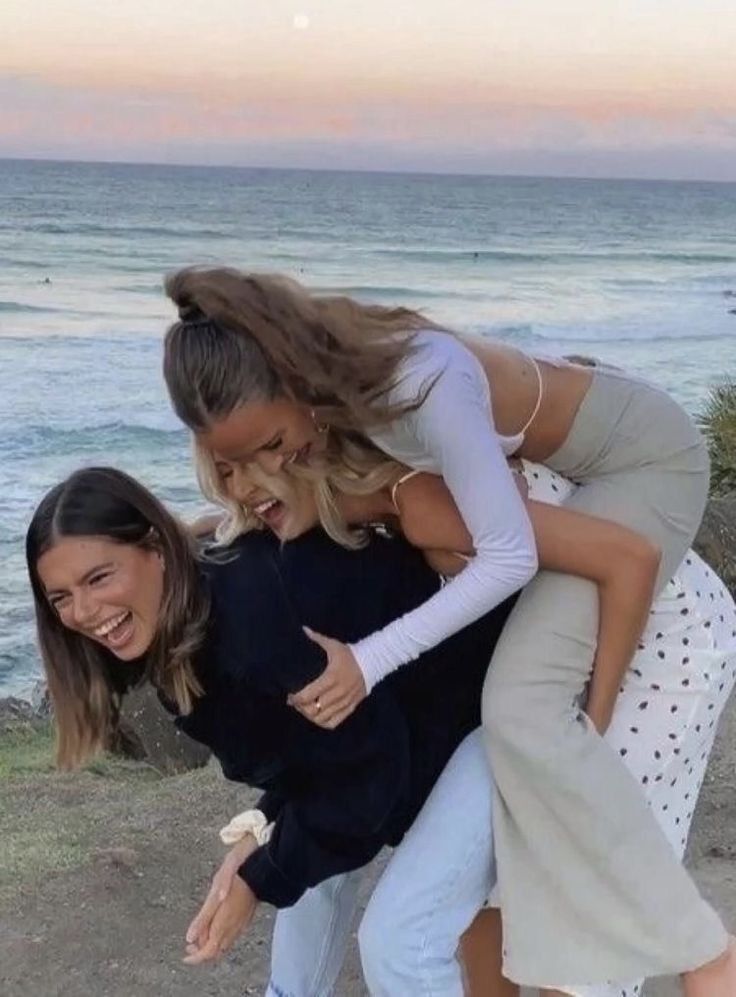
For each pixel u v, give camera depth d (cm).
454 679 241
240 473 222
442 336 231
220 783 479
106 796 478
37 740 633
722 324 3700
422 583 235
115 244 5462
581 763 228
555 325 3672
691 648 250
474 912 237
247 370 211
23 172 13500
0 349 2877
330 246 5722
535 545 226
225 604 216
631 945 229
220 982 343
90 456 1930
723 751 492
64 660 227
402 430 224
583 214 9175
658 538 245
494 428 237
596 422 250
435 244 5988
